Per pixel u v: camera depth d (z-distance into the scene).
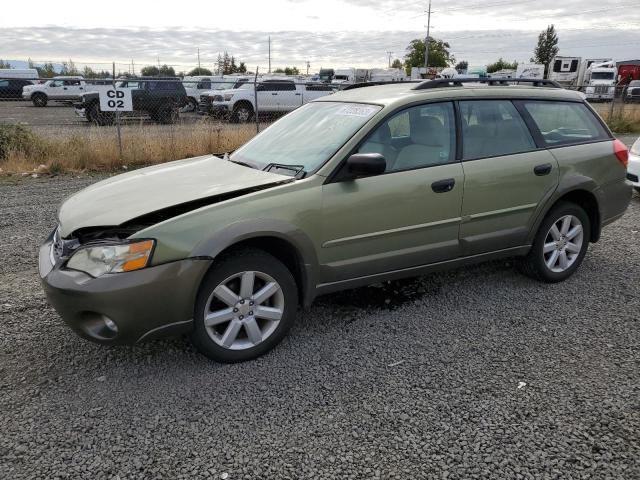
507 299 4.32
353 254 3.59
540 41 75.88
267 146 4.15
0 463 2.46
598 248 5.67
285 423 2.78
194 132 11.53
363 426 2.75
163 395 3.01
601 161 4.63
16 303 4.16
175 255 2.95
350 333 3.76
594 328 3.82
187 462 2.49
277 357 3.43
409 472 2.43
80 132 11.06
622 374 3.22
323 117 4.09
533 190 4.25
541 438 2.65
